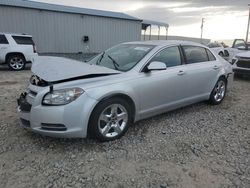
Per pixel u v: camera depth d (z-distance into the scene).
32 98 3.39
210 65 5.32
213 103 5.69
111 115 3.63
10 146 3.49
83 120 3.32
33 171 2.94
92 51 18.77
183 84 4.64
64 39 17.27
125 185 2.74
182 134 4.08
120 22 19.80
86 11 19.03
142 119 4.25
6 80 8.67
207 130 4.28
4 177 2.81
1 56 11.34
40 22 16.06
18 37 11.84
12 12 14.97
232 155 3.44
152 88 4.07
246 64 9.13
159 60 4.30
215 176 2.94
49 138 3.75
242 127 4.47
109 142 3.69
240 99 6.47
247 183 2.82
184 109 5.39
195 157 3.36
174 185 2.76
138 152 3.45
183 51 4.81
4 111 4.93
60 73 3.46
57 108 3.20
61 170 2.97
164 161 3.24
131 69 3.96
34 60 4.33
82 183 2.75
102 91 3.43
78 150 3.44
